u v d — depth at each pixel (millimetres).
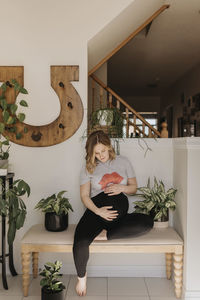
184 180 2389
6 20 2707
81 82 2729
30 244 2330
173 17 4109
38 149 2750
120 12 2691
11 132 2721
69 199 2770
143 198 2770
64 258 2775
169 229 2566
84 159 2750
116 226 2330
